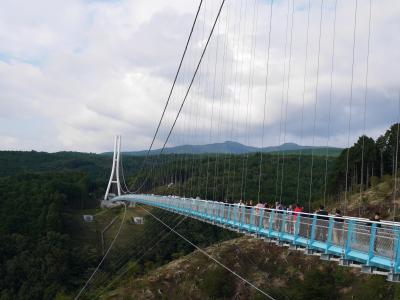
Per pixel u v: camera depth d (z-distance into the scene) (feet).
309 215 57.72
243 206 77.46
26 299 224.94
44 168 574.15
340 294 126.31
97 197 452.35
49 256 254.68
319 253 53.06
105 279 239.50
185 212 120.88
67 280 242.78
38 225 297.74
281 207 70.49
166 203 152.97
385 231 41.34
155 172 276.62
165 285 173.27
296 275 143.33
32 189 342.44
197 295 159.43
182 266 179.52
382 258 41.45
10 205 315.17
